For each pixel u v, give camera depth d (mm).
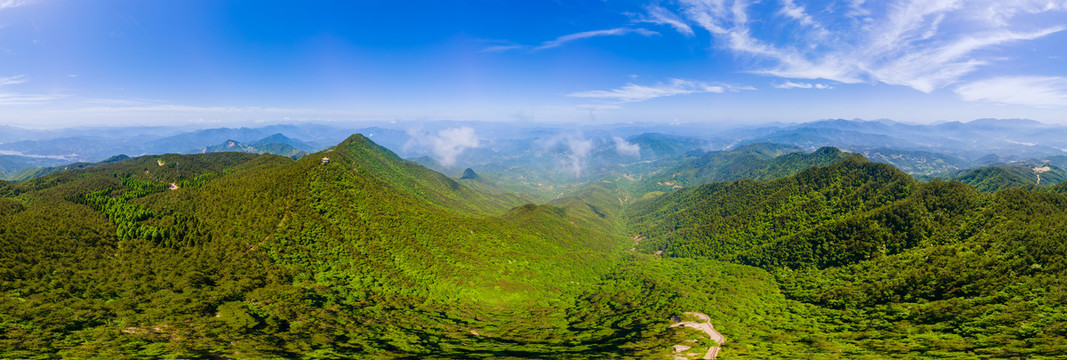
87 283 158375
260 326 147125
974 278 177250
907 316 169375
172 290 164375
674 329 175750
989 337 142000
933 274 189750
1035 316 145000
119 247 185000
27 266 155750
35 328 127438
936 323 158875
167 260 183750
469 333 170750
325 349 135625
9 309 132750
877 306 183750
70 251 173375
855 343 154000
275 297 169625
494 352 147625
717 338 165625
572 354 145625
